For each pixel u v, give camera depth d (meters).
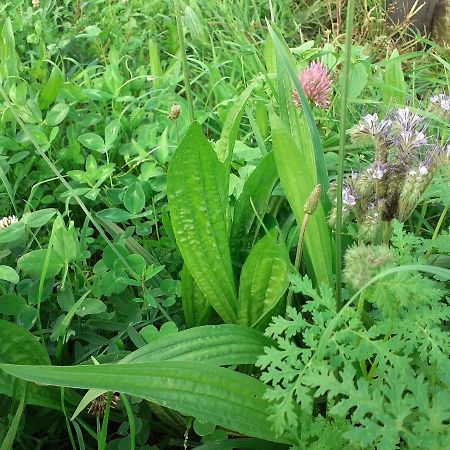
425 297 0.28
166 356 0.32
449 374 0.27
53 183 0.54
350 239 0.41
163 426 0.38
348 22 0.29
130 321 0.41
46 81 0.67
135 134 0.60
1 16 0.80
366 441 0.25
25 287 0.42
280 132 0.32
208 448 0.32
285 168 0.33
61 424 0.38
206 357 0.32
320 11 0.97
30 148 0.54
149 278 0.41
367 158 0.53
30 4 0.87
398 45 0.87
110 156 0.57
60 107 0.56
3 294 0.40
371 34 0.88
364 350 0.28
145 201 0.50
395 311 0.27
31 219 0.42
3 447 0.31
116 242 0.46
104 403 0.36
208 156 0.33
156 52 0.68
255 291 0.37
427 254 0.38
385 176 0.35
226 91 0.64
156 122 0.59
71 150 0.55
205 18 0.89
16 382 0.34
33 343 0.35
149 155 0.54
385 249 0.27
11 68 0.63
